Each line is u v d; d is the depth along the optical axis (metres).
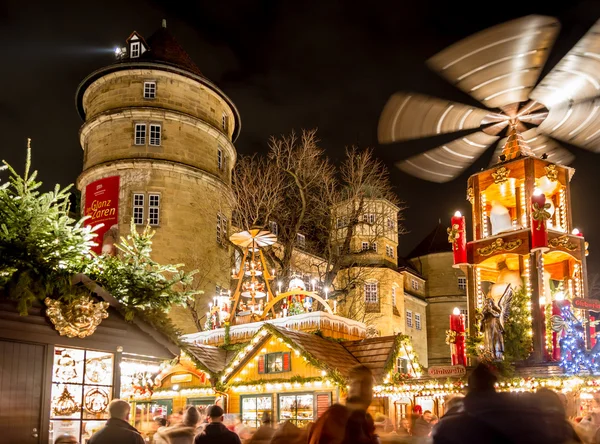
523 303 20.09
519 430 4.54
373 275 57.22
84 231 12.71
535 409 4.70
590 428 9.42
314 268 52.06
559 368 18.39
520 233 20.89
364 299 56.00
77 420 13.23
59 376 13.13
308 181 39.34
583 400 18.86
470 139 16.44
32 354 11.83
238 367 22.62
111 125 39.78
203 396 23.45
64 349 13.12
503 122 17.06
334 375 20.00
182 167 39.44
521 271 21.67
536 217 20.08
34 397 11.70
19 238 11.68
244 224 40.66
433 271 71.06
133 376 17.72
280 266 37.91
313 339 22.81
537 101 15.88
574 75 13.88
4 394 11.27
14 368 11.52
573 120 15.17
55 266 12.07
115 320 13.33
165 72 40.31
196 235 39.50
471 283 22.14
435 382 19.64
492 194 23.97
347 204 40.25
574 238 21.30
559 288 22.12
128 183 38.66
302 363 21.33
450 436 4.68
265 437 8.70
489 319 19.89
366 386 5.69
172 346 14.18
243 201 40.09
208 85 42.09
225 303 27.91
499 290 21.86
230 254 43.06
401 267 65.00
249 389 22.22
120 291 13.77
